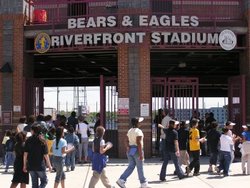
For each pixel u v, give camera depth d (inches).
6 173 650.8
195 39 783.7
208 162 747.4
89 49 805.2
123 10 794.2
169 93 826.8
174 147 572.4
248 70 810.8
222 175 612.7
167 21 780.0
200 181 564.1
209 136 641.0
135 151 514.6
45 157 440.8
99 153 463.2
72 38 790.5
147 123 788.0
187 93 840.3
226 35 789.2
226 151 604.1
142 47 789.2
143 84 790.5
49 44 808.3
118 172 644.1
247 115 813.9
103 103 824.3
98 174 461.1
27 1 851.4
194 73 1302.9
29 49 850.8
